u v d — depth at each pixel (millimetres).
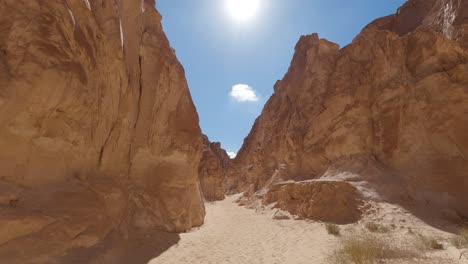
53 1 5555
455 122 11625
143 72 10258
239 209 19234
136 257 6582
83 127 6543
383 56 14891
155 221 9078
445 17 15695
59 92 5379
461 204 10445
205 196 30656
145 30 11023
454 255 5789
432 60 13031
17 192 4840
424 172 11836
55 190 5574
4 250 4125
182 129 11523
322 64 18953
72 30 5945
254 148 34125
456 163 11195
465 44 13328
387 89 14156
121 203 7664
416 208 10852
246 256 7223
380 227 9430
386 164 13438
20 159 5051
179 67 11969
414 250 6477
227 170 49000
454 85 11875
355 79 15969
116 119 8242
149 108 10227
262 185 25844
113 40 7660
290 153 19172
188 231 10516
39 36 5133
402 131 13125
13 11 4992
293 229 10695
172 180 10641
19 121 4938
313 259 6586
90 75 6617
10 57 4801
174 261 6633
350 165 14312
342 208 11492
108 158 7996
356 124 14992
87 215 5766
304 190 13484
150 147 10141
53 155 5727
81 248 5297
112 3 7883
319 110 17984
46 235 4723
